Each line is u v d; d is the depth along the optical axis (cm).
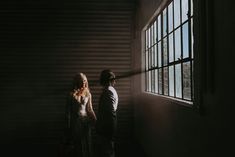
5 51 862
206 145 294
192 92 356
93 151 761
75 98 575
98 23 881
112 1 882
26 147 830
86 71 880
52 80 873
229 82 244
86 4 880
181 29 404
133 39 880
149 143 641
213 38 276
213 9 276
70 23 877
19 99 866
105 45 884
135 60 870
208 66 281
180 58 412
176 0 434
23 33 866
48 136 871
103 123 461
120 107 884
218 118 266
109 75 471
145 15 696
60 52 875
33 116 869
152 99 599
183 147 375
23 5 865
